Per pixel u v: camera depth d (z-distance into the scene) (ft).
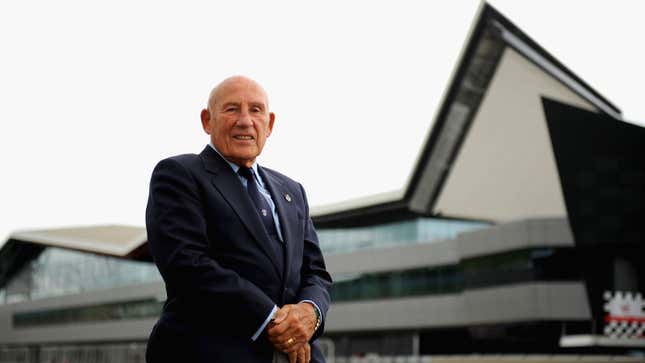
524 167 158.92
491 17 142.72
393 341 167.32
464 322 148.05
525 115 156.15
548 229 131.64
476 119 156.15
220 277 10.22
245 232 10.84
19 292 288.10
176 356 10.48
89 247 220.43
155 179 11.05
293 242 11.31
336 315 173.17
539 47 147.54
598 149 120.98
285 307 10.50
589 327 127.75
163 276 10.64
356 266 171.63
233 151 11.19
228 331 10.36
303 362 10.55
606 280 119.85
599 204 120.47
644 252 119.44
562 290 129.29
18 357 271.69
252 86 11.44
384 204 164.04
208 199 10.84
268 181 11.75
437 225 165.68
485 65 149.89
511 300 135.54
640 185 120.16
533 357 124.98
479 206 162.71
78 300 246.88
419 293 158.81
